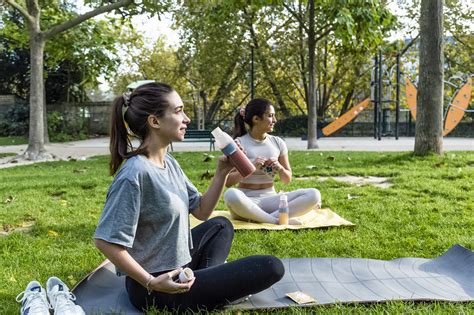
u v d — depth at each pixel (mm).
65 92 27062
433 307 2896
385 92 24781
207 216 2965
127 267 2498
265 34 25375
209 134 15406
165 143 2711
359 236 4688
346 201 6371
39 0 16062
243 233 4754
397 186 7523
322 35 15836
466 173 8492
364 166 10133
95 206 6305
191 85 33656
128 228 2496
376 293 3092
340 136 27109
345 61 25766
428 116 10945
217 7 15039
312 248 4301
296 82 28234
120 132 2707
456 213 5598
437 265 3641
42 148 13781
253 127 5066
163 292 2678
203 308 2729
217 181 2930
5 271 3805
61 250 4387
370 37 14578
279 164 5098
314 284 3244
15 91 28844
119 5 13398
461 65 27703
